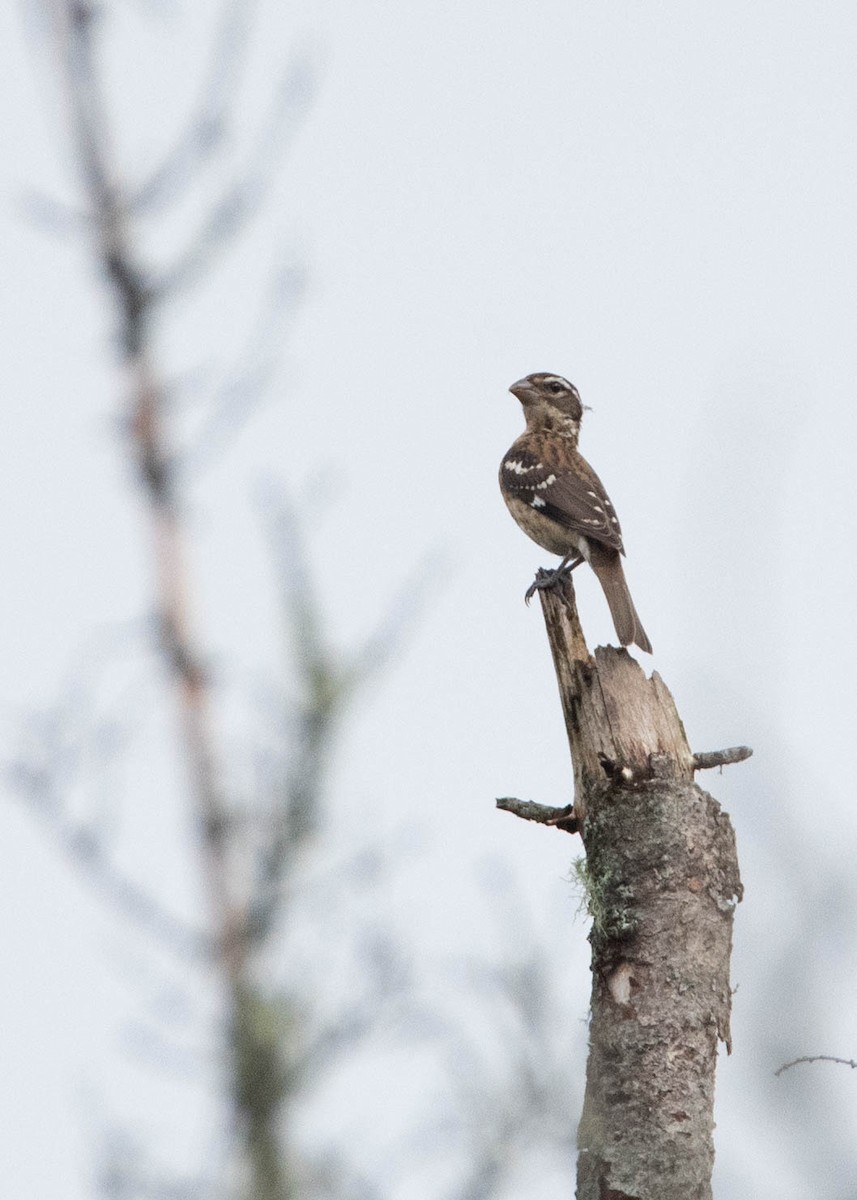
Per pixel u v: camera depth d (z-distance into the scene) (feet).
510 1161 18.31
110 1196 16.42
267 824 17.24
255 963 16.74
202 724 17.08
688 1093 33.55
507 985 19.07
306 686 18.13
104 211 19.24
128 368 18.74
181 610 17.52
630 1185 32.99
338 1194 16.65
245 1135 16.60
